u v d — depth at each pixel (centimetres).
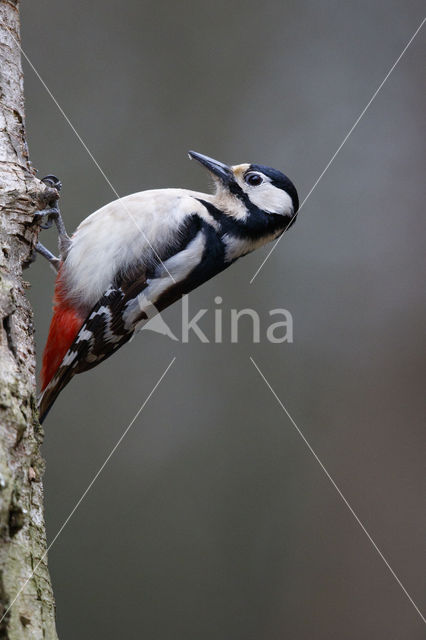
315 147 1306
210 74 1316
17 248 568
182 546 1109
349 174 1311
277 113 1321
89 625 1047
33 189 587
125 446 1153
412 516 1128
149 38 1317
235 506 1152
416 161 1300
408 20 1359
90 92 1274
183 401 1180
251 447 1176
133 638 1055
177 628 1054
